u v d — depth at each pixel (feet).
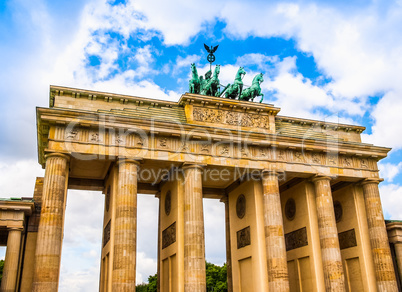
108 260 204.95
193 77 253.24
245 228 247.91
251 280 235.40
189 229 207.10
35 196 227.81
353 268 257.34
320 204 239.50
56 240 182.91
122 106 231.71
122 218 196.03
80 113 200.13
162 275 241.35
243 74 257.55
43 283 173.99
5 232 223.30
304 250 246.47
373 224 248.52
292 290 254.68
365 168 257.14
